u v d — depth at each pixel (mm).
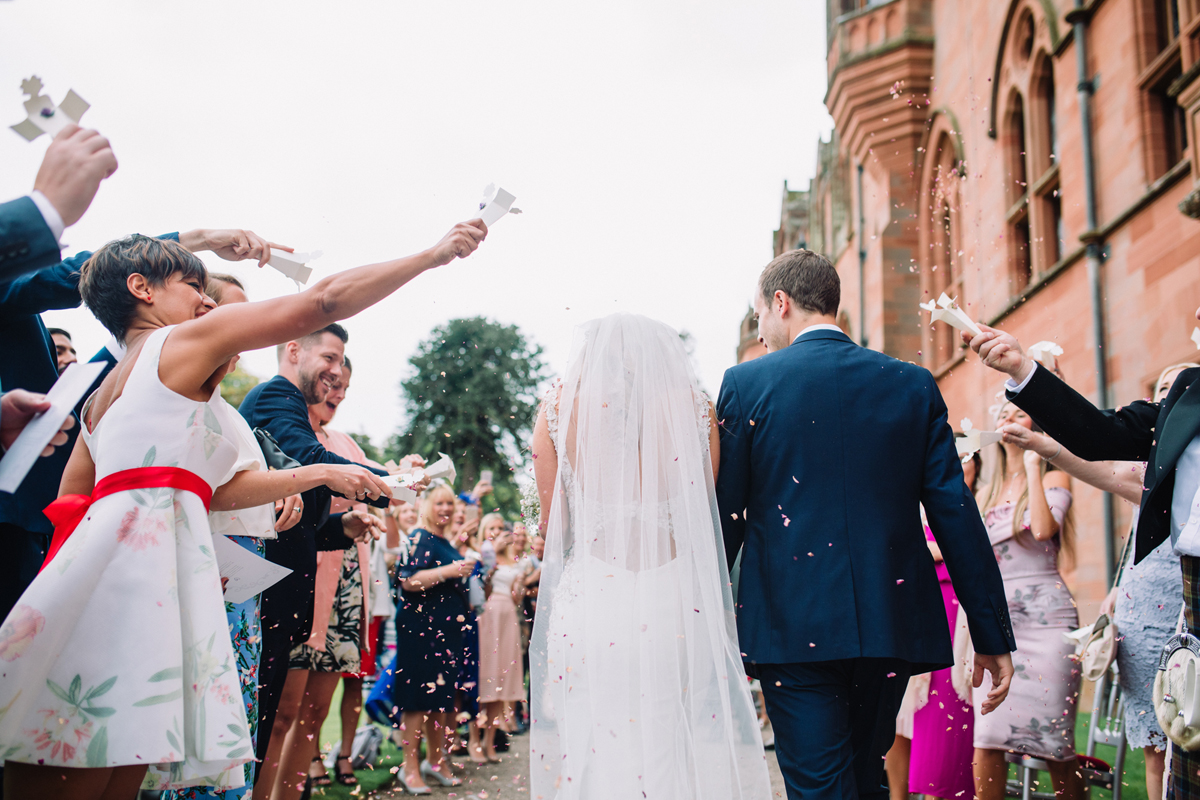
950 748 3229
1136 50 7930
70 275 2072
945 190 13406
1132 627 2918
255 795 3238
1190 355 6945
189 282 1930
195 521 1668
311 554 2969
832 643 1994
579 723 1898
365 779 4641
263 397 3072
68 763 1434
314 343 3576
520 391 29016
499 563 6227
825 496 2123
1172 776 1879
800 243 26531
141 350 1719
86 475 1775
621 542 1974
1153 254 7508
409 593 4582
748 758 1915
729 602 2049
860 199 15492
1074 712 3145
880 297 14055
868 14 14672
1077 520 8266
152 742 1454
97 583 1523
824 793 1912
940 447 2215
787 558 2105
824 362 2256
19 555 1906
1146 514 1993
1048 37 9711
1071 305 8969
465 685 4703
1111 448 2152
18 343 2062
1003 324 10844
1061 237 9938
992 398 10719
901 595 2084
